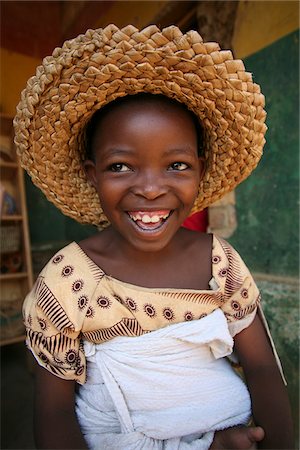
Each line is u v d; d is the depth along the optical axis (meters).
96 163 0.57
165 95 0.52
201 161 0.65
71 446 0.58
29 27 2.54
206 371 0.61
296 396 1.31
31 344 0.59
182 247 0.66
